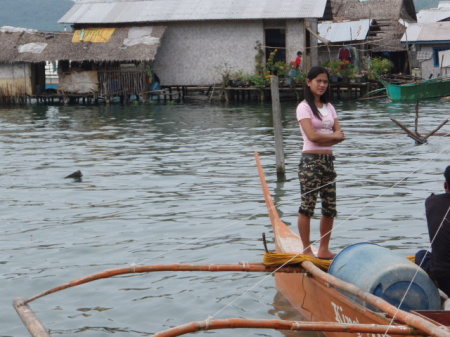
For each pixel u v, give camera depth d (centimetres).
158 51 4088
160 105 3903
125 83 3994
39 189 1497
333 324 525
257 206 1277
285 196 1360
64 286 664
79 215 1243
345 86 3953
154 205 1310
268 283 877
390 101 3762
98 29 4062
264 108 3522
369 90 4125
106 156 1981
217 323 517
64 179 1614
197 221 1177
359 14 5262
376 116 2950
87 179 1606
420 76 4416
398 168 1616
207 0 4044
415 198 1282
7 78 4191
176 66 4066
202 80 4022
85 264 959
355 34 4381
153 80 4078
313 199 777
